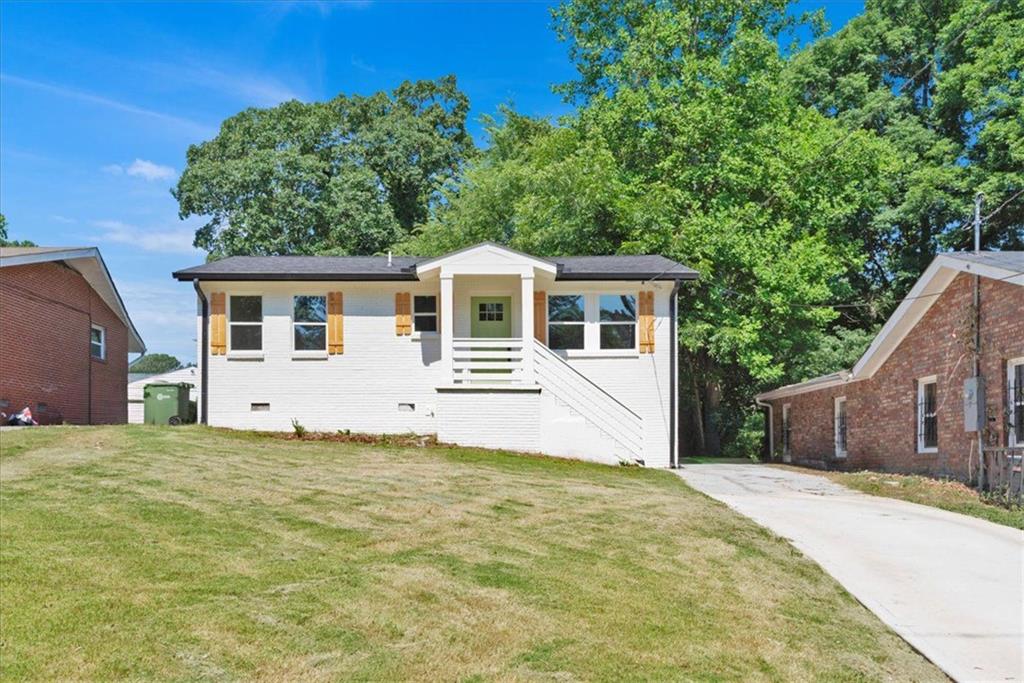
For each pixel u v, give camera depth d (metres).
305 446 16.28
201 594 6.89
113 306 24.69
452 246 30.61
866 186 27.38
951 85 28.84
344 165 40.53
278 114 43.03
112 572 7.34
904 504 13.08
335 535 8.98
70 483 10.98
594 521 10.32
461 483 12.44
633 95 26.81
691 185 26.45
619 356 19.72
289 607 6.68
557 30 31.36
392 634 6.26
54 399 21.11
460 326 20.02
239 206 40.16
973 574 8.63
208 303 19.58
